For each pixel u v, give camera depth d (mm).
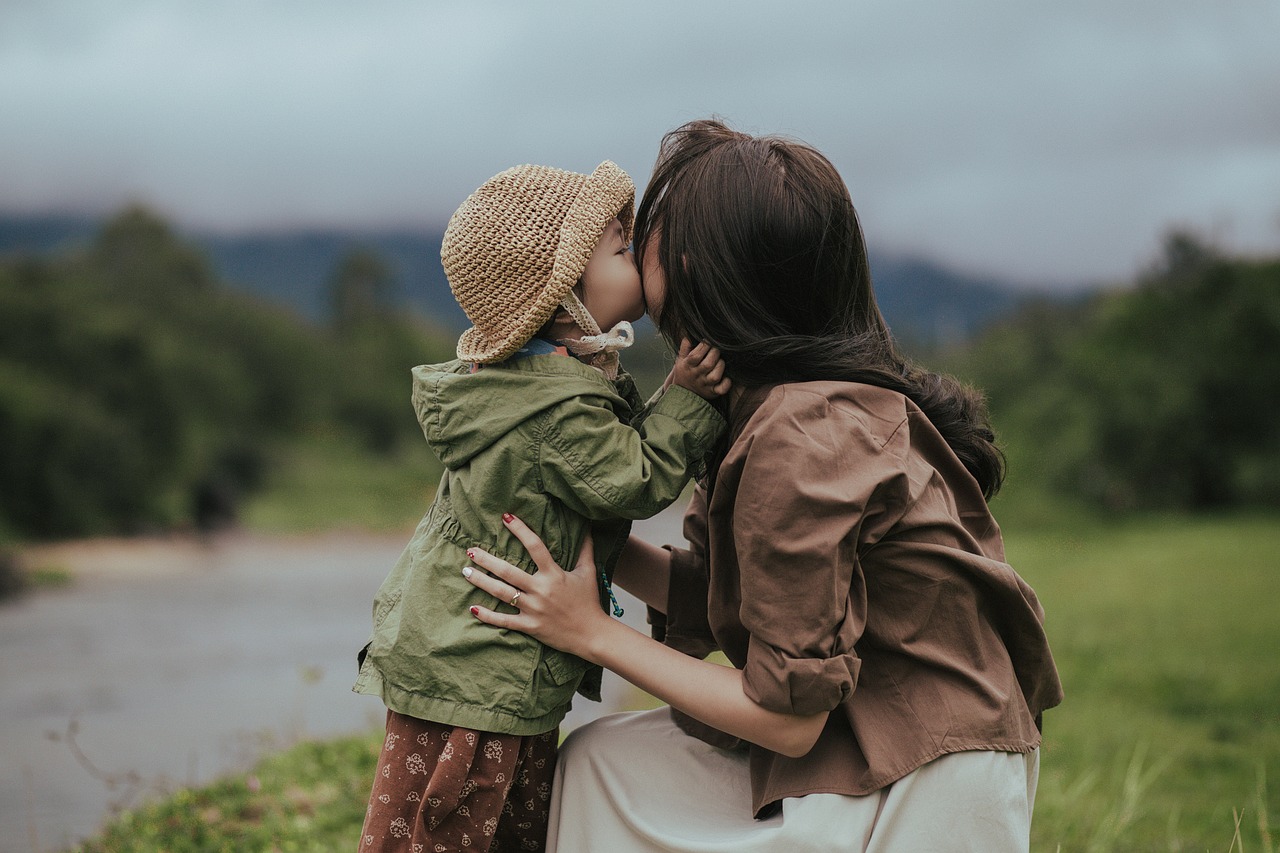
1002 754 1929
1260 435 30500
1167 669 7914
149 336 33312
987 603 2000
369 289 85875
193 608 14766
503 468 2008
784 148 2088
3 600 15891
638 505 1982
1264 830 3635
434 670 1988
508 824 2189
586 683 2184
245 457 40969
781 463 1854
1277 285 31203
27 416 26656
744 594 1886
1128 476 31062
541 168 2121
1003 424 35156
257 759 5188
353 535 32750
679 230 2062
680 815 2059
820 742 1979
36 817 4797
